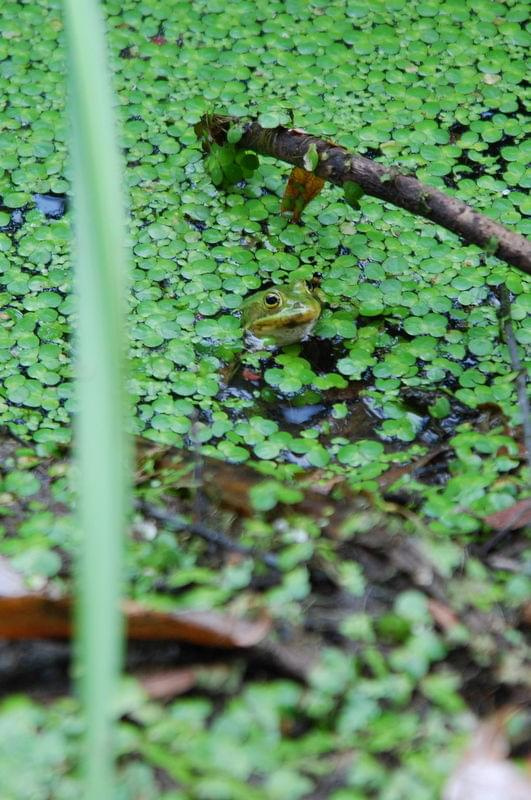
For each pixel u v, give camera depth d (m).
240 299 4.43
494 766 2.22
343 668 2.42
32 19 5.90
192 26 5.89
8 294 4.43
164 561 2.75
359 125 5.25
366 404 3.97
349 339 4.26
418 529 2.94
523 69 5.62
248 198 4.95
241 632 2.51
